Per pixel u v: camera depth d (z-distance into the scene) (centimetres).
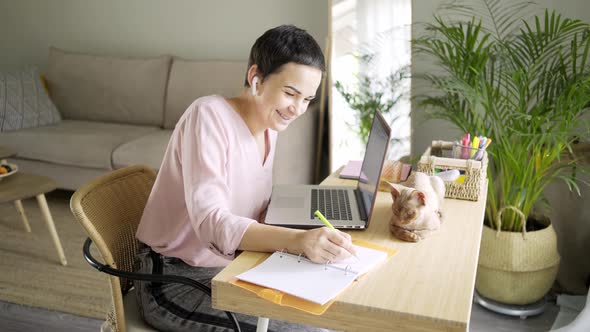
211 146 129
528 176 218
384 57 294
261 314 105
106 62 378
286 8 345
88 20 406
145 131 354
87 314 222
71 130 354
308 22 341
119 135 342
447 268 111
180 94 354
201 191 125
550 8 263
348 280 104
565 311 220
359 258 113
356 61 299
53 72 388
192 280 123
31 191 254
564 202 236
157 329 135
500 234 216
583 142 243
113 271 127
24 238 295
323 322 101
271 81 129
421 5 288
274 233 117
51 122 373
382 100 297
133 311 142
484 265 219
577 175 231
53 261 268
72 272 258
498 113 225
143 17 388
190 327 130
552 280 221
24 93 365
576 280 240
